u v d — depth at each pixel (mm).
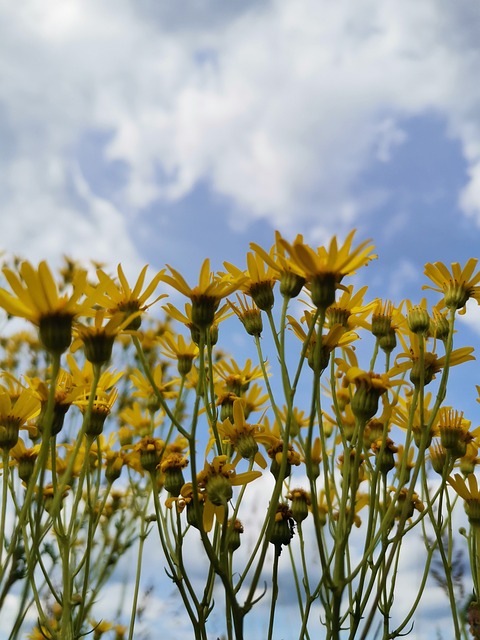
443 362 207
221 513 184
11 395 212
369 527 185
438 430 214
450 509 218
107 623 314
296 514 211
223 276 206
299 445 200
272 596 191
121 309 191
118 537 333
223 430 204
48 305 154
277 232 169
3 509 169
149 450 209
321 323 169
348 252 170
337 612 164
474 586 215
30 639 266
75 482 271
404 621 197
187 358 243
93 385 167
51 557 291
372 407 177
